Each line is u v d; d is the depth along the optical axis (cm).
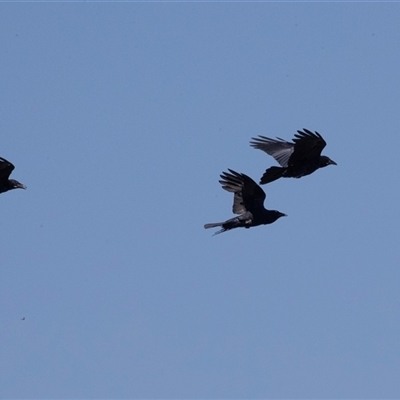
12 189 4412
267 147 4525
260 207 4206
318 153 4341
